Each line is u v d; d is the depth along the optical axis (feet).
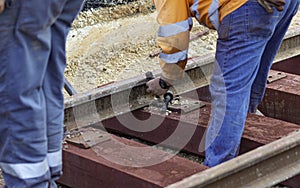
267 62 20.70
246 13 17.43
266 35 18.07
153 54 25.46
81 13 37.06
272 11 17.56
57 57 14.61
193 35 27.91
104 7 38.32
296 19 38.19
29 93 13.78
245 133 20.71
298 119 23.67
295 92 23.62
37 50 13.69
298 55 28.50
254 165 16.51
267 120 21.76
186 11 17.65
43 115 14.11
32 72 13.67
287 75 25.57
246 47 17.87
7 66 13.56
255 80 21.24
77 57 31.94
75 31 35.35
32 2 13.17
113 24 36.96
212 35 35.17
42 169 14.39
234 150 18.84
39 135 14.08
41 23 13.42
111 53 30.89
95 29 35.91
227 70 18.20
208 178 15.17
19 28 13.37
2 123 13.93
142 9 39.45
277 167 17.17
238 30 17.65
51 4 13.35
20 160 14.06
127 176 17.83
